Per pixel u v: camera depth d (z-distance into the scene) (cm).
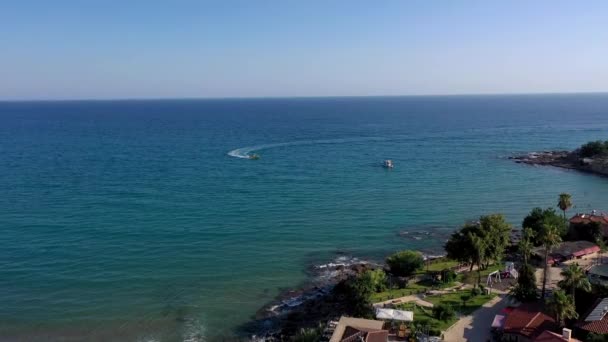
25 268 9775
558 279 8956
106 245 11119
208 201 15150
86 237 11638
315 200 15412
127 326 7719
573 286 7156
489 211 14412
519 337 6719
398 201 15438
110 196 15612
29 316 7969
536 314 7056
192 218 13312
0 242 11206
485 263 9788
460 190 16975
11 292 8756
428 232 12444
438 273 9356
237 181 18162
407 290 8638
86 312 8119
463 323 7375
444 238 11994
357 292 8075
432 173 19938
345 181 18300
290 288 9119
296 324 7738
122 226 12506
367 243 11581
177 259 10388
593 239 11044
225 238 11738
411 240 11825
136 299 8588
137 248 10969
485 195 16288
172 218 13288
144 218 13238
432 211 14350
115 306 8338
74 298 8581
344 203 15088
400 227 12825
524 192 16750
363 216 13750
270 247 11200
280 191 16588
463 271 9556
